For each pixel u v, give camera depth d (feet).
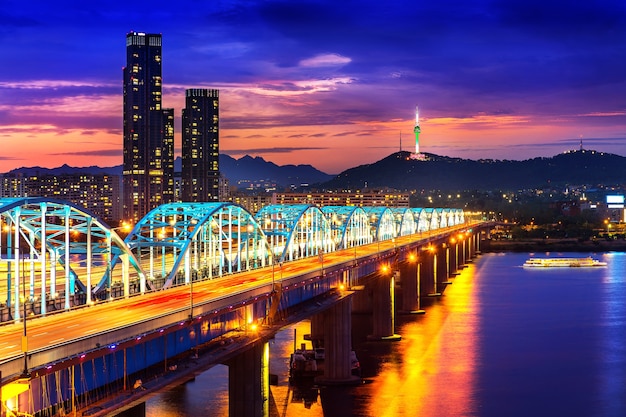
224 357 275.18
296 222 553.64
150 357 237.45
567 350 505.25
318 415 367.04
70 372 199.93
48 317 271.69
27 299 324.39
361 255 566.77
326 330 429.38
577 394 401.29
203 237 426.51
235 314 303.07
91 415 200.54
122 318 267.39
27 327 250.78
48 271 460.14
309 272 402.72
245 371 316.40
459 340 542.57
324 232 633.61
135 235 410.11
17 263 263.29
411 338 554.46
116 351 215.72
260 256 518.78
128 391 221.66
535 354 493.36
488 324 606.55
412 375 442.50
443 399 393.09
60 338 230.07
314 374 434.30
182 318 255.29
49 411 194.59
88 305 295.07
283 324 340.59
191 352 269.23
